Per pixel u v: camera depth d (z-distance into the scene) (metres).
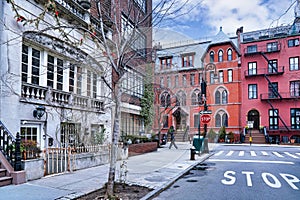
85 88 12.20
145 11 8.25
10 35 8.32
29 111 8.95
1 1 8.09
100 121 12.30
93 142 11.43
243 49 30.28
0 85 7.93
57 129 10.19
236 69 28.39
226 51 28.28
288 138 28.50
